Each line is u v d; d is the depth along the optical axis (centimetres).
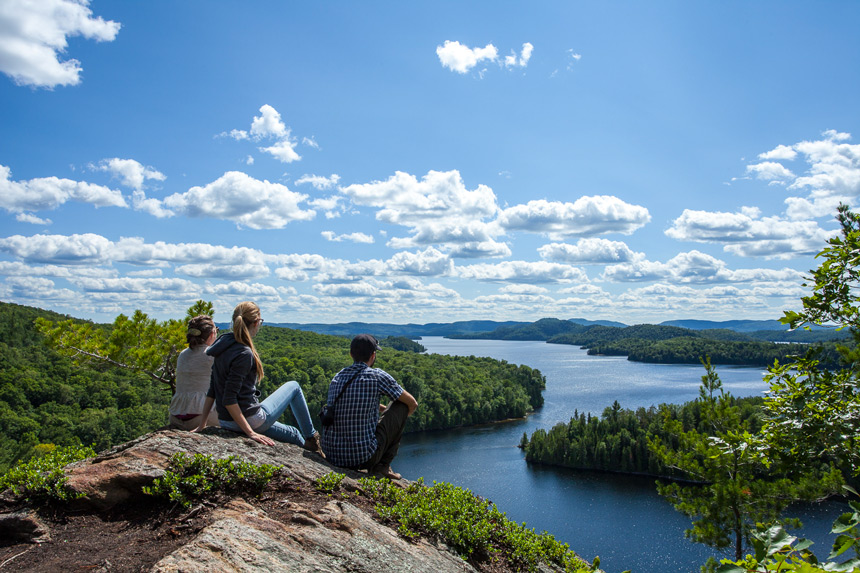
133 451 452
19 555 338
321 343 18838
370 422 562
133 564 322
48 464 443
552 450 8669
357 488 495
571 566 516
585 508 6562
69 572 313
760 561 225
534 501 6806
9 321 9700
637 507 6644
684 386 17188
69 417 6912
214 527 341
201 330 605
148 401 8262
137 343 1077
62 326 1062
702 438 1133
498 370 16412
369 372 570
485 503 578
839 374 532
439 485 580
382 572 360
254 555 323
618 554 5147
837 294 527
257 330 571
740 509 1030
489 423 12369
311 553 352
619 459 8725
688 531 1125
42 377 8106
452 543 465
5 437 5853
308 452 556
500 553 498
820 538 4884
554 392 16412
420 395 11812
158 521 381
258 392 577
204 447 481
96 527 380
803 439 532
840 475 514
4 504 390
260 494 434
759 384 15700
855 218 530
